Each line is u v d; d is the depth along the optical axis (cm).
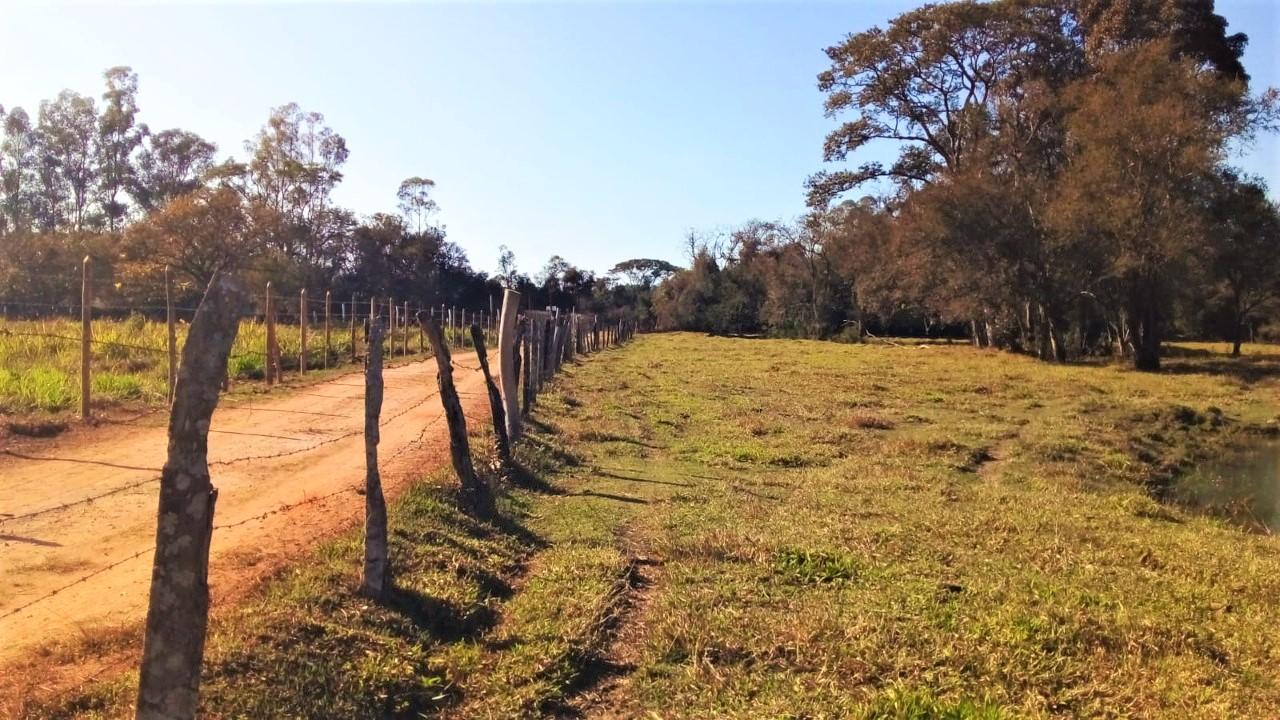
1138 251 3341
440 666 510
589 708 496
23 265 3538
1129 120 3219
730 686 505
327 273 5503
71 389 1253
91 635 475
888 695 475
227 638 464
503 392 1155
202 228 3769
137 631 484
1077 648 563
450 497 801
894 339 6156
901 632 573
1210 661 556
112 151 5553
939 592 665
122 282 3656
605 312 7925
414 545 668
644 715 482
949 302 4234
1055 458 1466
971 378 2809
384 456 995
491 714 469
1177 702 494
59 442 984
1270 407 2255
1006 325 4481
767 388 2359
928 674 511
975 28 4106
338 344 2402
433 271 6212
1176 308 4725
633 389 2123
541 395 1700
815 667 527
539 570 709
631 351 4088
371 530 562
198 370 290
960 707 463
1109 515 1018
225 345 295
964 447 1488
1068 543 848
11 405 1127
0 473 832
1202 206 3391
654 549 795
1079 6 4069
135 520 694
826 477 1179
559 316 2864
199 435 291
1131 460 1486
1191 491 1336
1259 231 3984
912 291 4322
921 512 964
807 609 618
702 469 1209
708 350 4316
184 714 291
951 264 3878
